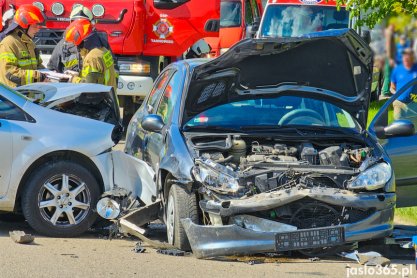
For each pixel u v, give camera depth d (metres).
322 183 14.30
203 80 15.53
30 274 12.56
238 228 13.64
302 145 15.37
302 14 33.09
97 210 15.81
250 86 15.94
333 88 16.16
